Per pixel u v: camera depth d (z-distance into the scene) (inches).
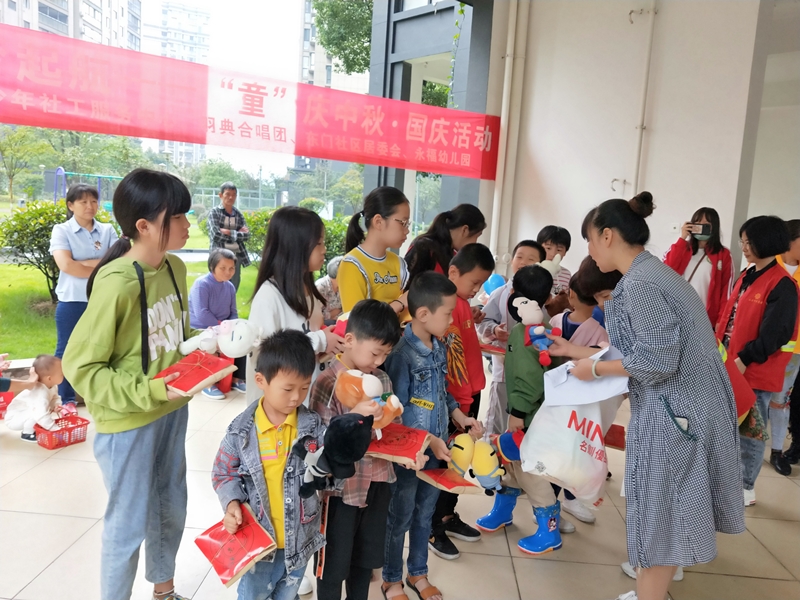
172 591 68.6
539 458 73.3
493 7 182.9
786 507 108.0
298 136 157.0
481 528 92.4
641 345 61.2
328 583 59.6
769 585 83.2
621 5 168.6
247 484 54.7
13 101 121.1
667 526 62.8
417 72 235.3
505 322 100.6
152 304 59.6
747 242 106.5
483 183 191.6
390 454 55.8
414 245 92.4
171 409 61.5
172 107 138.9
